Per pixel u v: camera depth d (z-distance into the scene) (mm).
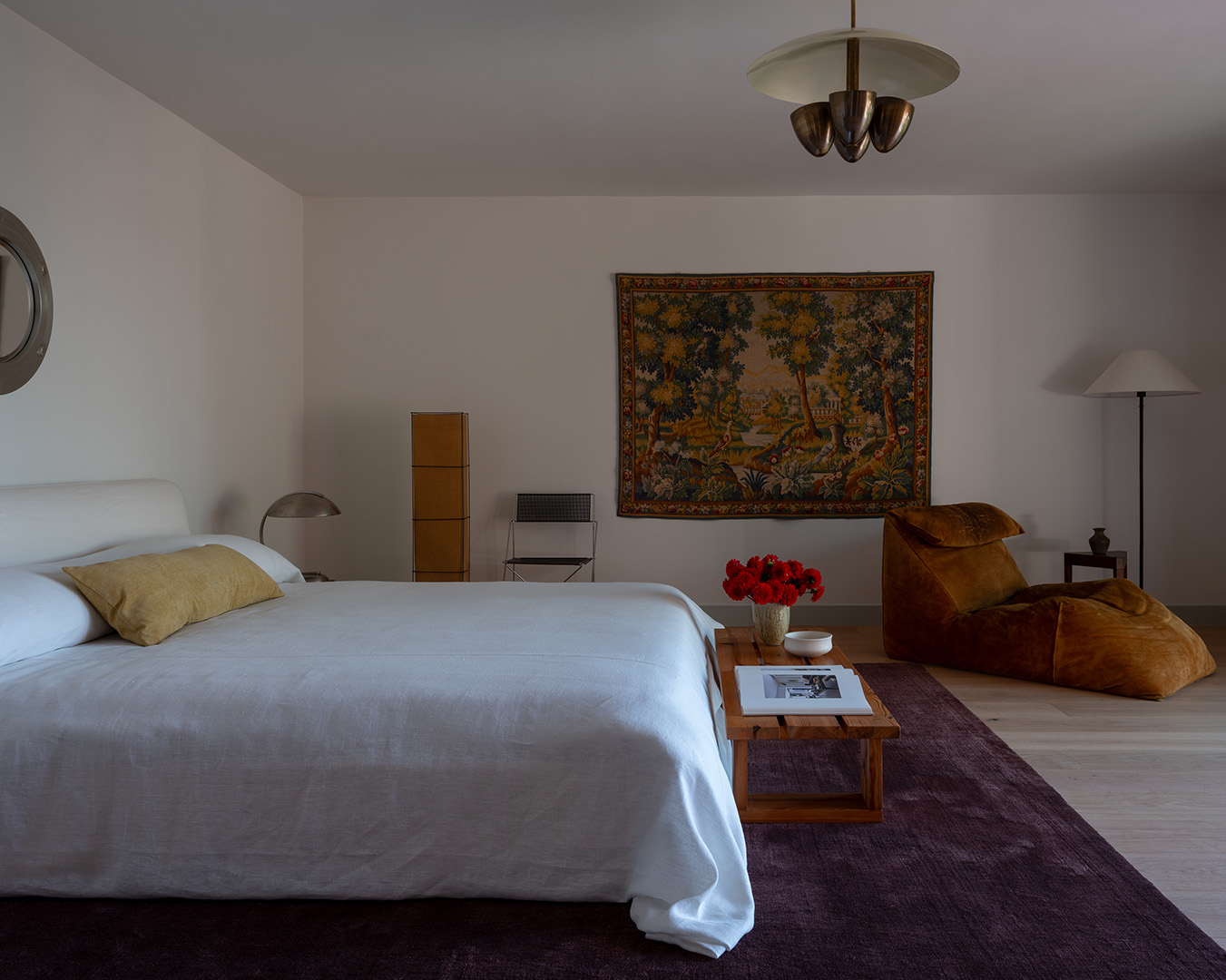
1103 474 5156
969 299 5145
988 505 4754
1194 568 5141
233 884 1966
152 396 3639
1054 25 2967
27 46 2912
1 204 2799
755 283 5141
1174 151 4332
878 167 4582
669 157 4418
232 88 3510
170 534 3312
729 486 5211
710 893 1864
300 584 3426
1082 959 1754
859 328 5148
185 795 1947
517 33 3033
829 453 5188
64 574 2502
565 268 5191
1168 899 1998
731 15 2902
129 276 3477
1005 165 4555
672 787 1866
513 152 4348
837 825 2436
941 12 2865
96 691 2035
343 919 1914
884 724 2211
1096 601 3975
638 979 1699
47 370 3016
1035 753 2990
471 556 5277
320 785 1937
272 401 4820
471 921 1904
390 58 3240
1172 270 5094
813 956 1776
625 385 5195
